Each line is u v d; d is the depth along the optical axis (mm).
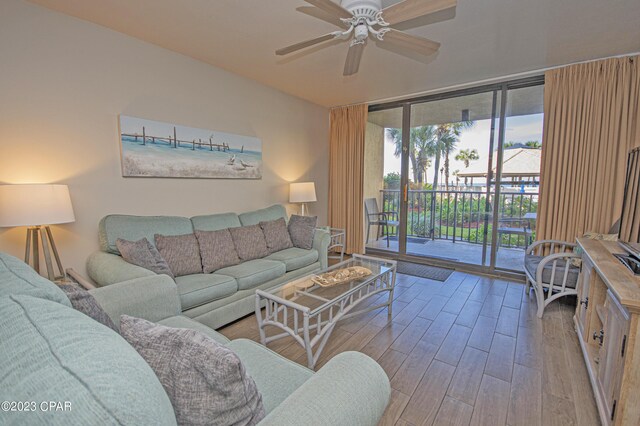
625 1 2004
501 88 3600
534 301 2986
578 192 3061
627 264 1768
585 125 2996
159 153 2816
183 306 2129
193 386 711
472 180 3945
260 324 2025
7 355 573
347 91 4070
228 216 3209
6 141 2027
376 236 4891
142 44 2666
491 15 2180
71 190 2326
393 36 1907
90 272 2287
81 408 465
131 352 635
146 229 2533
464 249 4105
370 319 2609
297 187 4070
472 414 1566
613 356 1431
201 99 3141
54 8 2156
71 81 2285
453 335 2350
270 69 3311
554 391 1729
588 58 2918
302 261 3174
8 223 1825
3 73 1995
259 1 2072
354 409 812
